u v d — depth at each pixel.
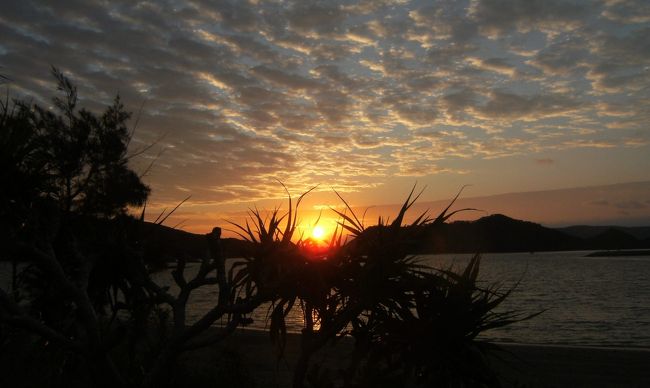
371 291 4.10
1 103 4.85
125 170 10.19
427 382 4.07
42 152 4.97
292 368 11.08
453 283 4.18
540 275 97.38
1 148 4.46
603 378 12.43
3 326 6.18
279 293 4.29
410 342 4.10
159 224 5.36
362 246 4.24
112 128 10.15
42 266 4.74
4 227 4.48
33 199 4.73
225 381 7.94
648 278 87.06
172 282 31.38
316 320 4.52
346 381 4.44
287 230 4.37
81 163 9.59
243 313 4.48
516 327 30.03
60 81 10.16
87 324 4.43
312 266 4.18
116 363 6.86
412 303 4.19
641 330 28.95
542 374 12.65
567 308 42.62
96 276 5.23
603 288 66.62
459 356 4.05
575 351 16.88
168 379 4.90
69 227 6.13
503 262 169.62
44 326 4.27
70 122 9.86
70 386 6.18
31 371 6.23
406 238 4.20
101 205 9.61
